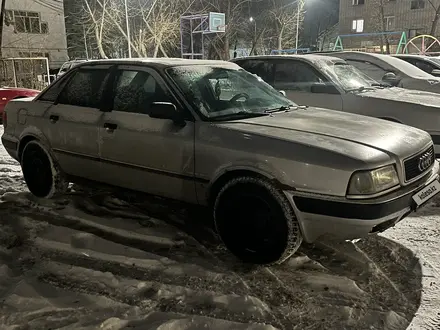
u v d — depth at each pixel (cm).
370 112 608
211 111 374
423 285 316
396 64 826
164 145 373
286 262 347
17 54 3125
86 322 269
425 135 374
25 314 277
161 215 436
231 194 340
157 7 3459
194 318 273
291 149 314
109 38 3759
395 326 271
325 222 306
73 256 356
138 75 411
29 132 479
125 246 368
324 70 657
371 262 347
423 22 3250
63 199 478
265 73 713
